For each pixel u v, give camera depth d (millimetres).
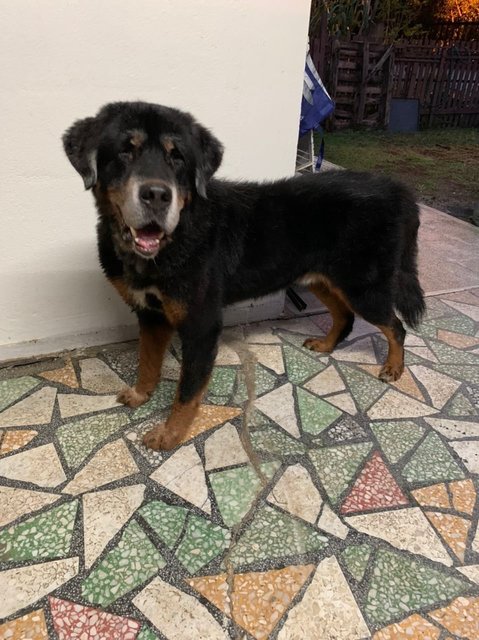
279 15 2875
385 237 2818
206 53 2795
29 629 1664
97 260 3018
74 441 2453
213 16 2717
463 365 3273
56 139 2631
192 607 1753
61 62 2484
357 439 2582
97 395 2797
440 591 1856
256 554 1953
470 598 1837
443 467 2428
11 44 2355
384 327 2984
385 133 12039
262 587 1831
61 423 2566
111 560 1898
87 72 2559
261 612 1749
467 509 2199
